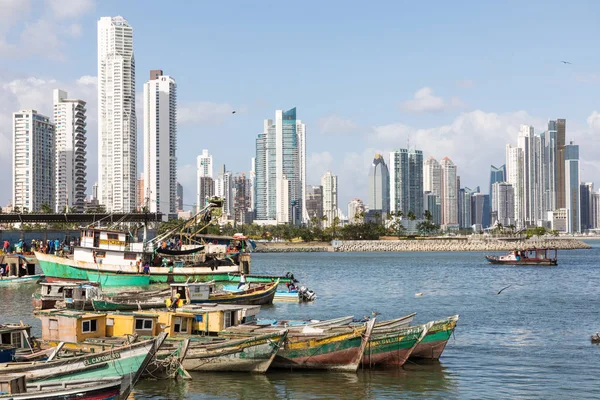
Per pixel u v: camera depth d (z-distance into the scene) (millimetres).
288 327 47031
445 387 40719
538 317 72125
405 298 94562
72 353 39344
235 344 42125
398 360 45375
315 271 160750
